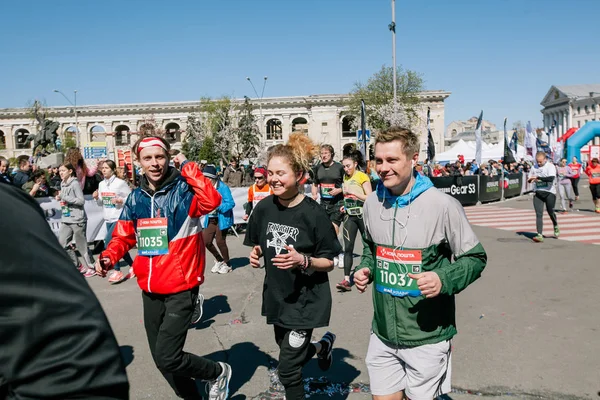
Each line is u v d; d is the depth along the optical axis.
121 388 0.97
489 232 11.99
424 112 63.00
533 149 27.11
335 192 7.32
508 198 22.45
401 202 2.57
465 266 2.41
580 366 4.09
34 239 0.96
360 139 19.41
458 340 4.78
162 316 3.44
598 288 6.45
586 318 5.28
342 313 5.80
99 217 10.62
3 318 0.90
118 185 8.18
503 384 3.81
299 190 3.26
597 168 15.38
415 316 2.53
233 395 3.82
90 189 10.45
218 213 8.18
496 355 4.38
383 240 2.63
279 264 2.94
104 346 0.96
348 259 6.75
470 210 17.52
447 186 18.64
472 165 31.19
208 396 3.67
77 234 8.26
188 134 64.00
